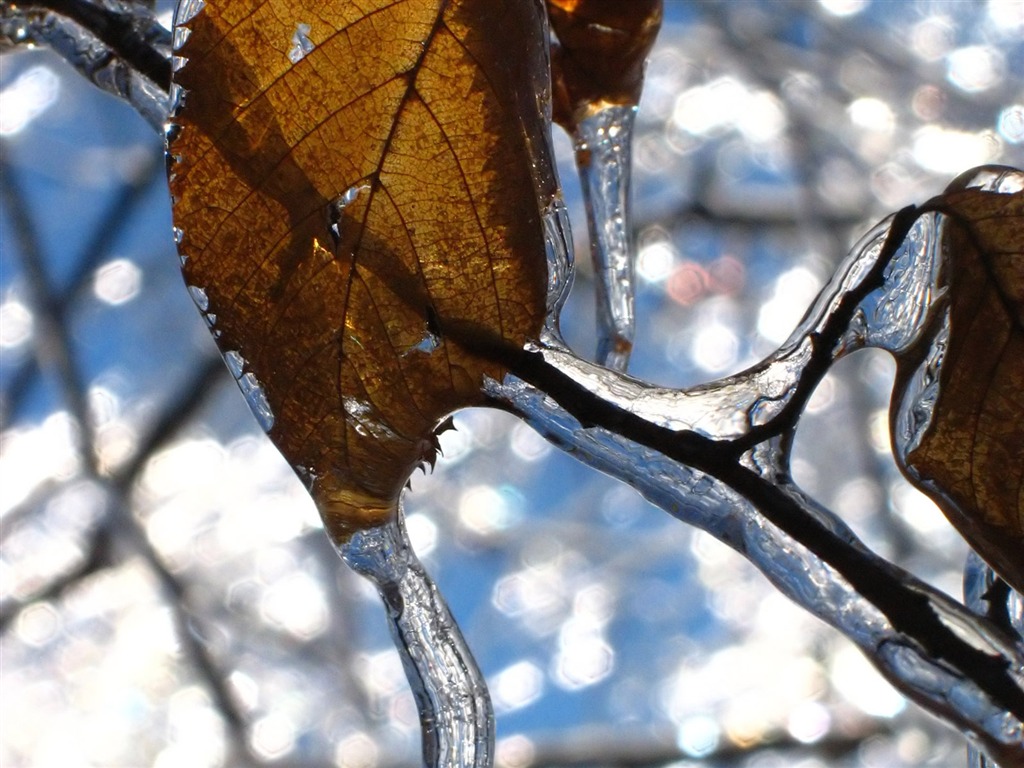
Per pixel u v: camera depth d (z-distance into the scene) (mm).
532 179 403
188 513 2363
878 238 416
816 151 2301
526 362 406
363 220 402
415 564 414
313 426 405
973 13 2301
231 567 2334
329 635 2281
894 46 2305
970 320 413
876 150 2281
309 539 2359
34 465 2262
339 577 2318
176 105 401
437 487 2529
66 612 2305
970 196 413
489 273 404
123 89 438
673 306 2518
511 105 402
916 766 1986
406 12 400
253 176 401
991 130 2238
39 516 2283
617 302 453
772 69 2311
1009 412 412
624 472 408
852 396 2092
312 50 400
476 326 404
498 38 401
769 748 1984
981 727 399
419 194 402
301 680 2229
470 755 415
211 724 2209
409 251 403
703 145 2439
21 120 2396
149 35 439
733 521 408
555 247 405
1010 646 403
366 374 404
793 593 406
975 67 2281
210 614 2258
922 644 402
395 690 2244
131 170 2314
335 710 2189
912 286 414
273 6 400
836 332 414
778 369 413
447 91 401
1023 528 411
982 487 412
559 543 2543
